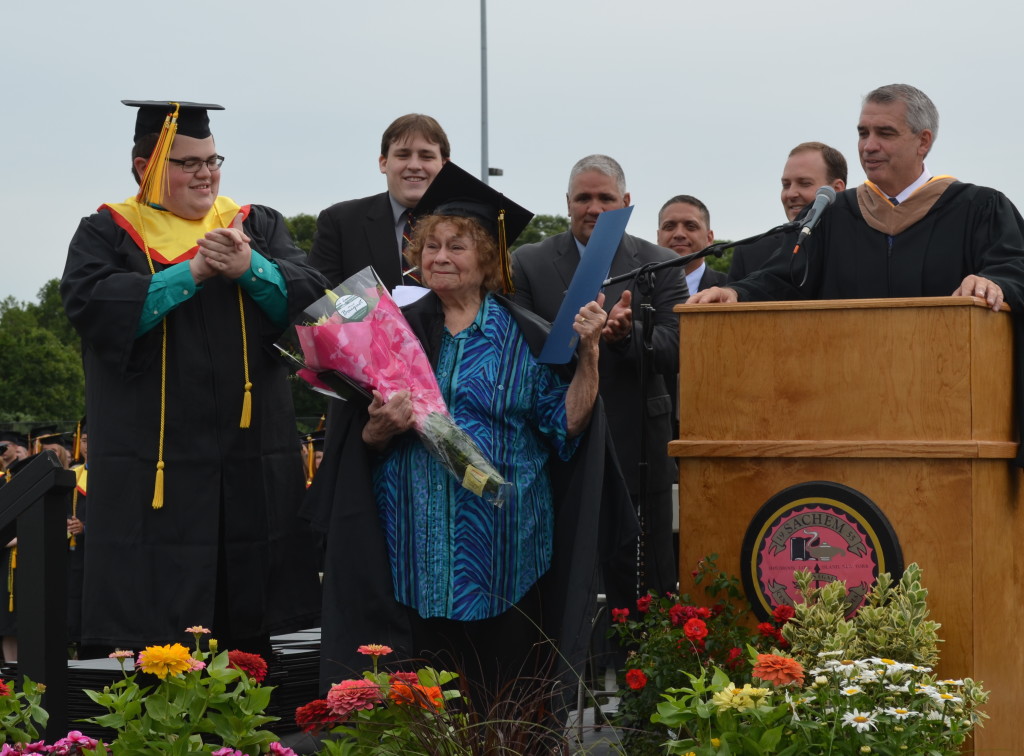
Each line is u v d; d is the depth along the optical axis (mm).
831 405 4844
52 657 4430
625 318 6309
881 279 5656
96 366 5500
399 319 4996
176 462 5371
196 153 5523
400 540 4930
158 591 5316
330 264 6746
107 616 5344
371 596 4879
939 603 4668
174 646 4102
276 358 5586
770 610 4852
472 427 4914
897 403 4750
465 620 4879
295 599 5590
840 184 8359
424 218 5086
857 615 4621
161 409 5379
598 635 6652
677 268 6832
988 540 4785
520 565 4922
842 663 4195
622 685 5766
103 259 5457
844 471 4816
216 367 5430
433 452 4824
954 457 4645
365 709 4227
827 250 5797
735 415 4973
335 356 4859
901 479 4730
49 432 14930
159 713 4066
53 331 61125
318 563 6043
